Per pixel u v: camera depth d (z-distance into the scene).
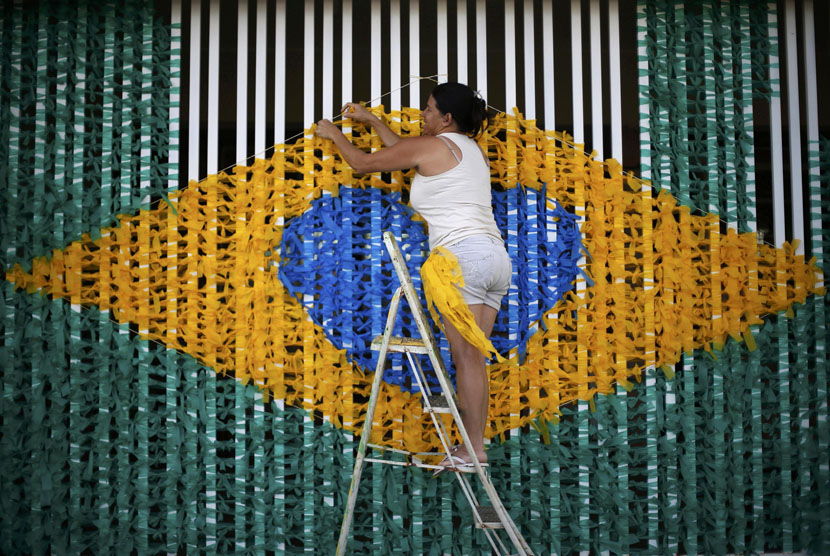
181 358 2.74
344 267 2.75
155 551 2.69
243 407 2.72
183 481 2.70
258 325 2.72
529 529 2.74
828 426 2.82
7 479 2.68
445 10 2.90
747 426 2.84
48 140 2.79
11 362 2.69
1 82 2.77
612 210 2.83
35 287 2.71
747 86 2.91
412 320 2.79
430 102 2.62
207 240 2.75
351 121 2.81
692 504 2.76
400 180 2.79
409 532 2.72
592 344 2.79
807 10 2.95
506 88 2.89
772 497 2.84
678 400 2.82
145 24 2.82
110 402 2.70
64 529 2.70
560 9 3.66
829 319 2.88
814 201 2.89
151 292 2.74
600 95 2.89
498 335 2.88
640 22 2.90
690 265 2.82
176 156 2.79
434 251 2.46
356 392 2.75
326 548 2.71
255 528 2.69
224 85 4.19
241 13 2.85
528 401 2.78
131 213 2.75
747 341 2.82
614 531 2.77
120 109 2.81
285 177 2.86
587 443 2.76
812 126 2.92
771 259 2.87
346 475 2.72
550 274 2.80
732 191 2.87
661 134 2.88
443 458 2.73
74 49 2.80
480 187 2.52
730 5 2.93
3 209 2.75
